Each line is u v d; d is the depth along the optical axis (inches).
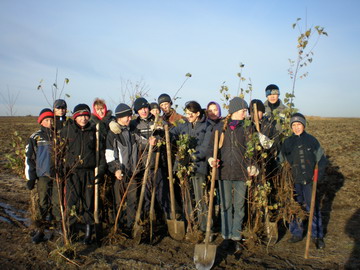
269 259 179.2
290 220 200.2
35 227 209.8
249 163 189.2
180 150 196.9
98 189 201.8
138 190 210.4
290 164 199.3
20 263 175.2
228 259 179.8
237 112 190.5
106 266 170.7
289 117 202.5
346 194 281.0
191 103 203.9
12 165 219.6
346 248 189.2
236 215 190.2
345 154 440.5
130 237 204.2
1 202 272.2
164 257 181.5
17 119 1443.2
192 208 214.5
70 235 199.0
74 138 192.7
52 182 204.7
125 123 205.3
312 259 178.9
